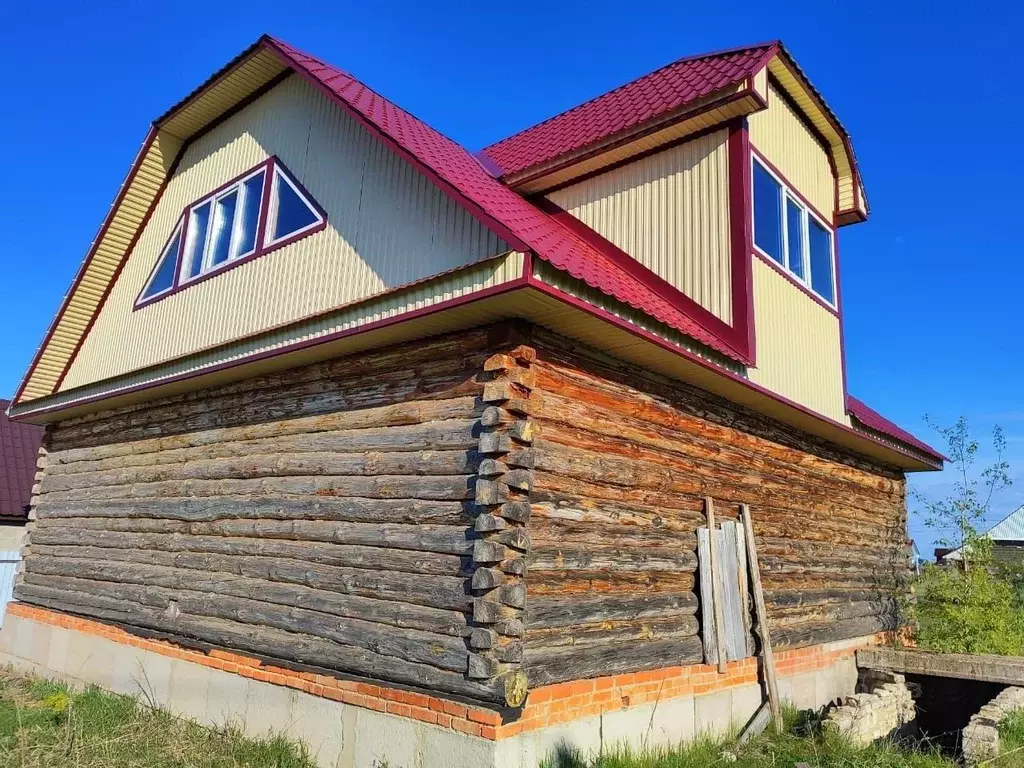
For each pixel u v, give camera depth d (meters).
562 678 5.52
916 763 6.79
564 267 5.12
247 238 8.28
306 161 7.75
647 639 6.46
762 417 8.69
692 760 6.16
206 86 8.80
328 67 8.11
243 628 7.17
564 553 5.72
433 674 5.45
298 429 7.22
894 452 11.05
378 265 6.45
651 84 9.16
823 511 9.90
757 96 7.28
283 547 7.01
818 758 6.60
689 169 7.93
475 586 5.27
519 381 5.51
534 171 8.81
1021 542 33.78
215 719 7.24
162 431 9.12
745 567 7.80
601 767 5.61
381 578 6.04
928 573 12.13
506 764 5.03
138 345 9.48
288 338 6.87
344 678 6.13
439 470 5.84
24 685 9.53
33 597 10.62
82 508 10.15
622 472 6.37
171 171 10.03
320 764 6.04
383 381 6.52
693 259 7.69
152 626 8.26
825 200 10.02
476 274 5.27
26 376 10.76
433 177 5.82
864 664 10.09
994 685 9.79
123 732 6.98
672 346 6.17
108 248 10.20
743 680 7.59
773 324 8.13
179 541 8.31
